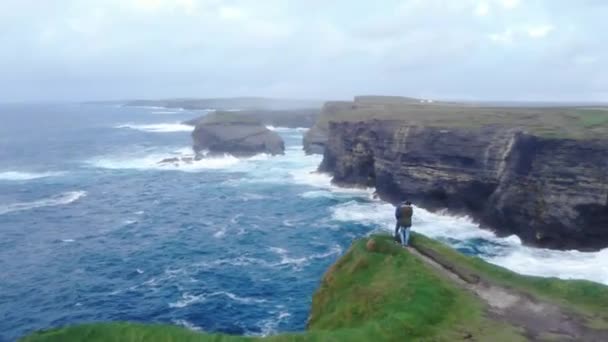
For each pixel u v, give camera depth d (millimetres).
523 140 48500
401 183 62781
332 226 54781
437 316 15820
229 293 36781
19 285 38719
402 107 99250
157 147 129625
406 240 21750
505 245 46625
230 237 51375
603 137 44094
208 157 104438
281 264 43000
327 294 20109
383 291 17734
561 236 44781
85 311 34094
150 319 32688
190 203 67375
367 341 14328
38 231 53594
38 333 13727
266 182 81812
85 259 44750
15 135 165375
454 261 20484
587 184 43000
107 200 68812
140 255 45812
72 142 142125
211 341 13797
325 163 86250
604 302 16938
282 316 32812
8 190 74500
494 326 15266
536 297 17391
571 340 14562
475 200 54781
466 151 54875
